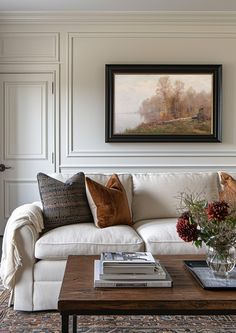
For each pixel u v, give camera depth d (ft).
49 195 9.98
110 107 16.26
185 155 16.55
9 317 8.44
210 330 7.79
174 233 9.30
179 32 16.34
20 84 16.34
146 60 16.35
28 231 8.74
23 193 16.49
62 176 11.30
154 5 15.30
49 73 16.33
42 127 16.46
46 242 8.79
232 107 16.51
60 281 8.73
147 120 16.37
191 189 11.05
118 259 6.27
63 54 16.30
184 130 16.44
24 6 15.25
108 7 15.48
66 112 16.43
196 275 6.48
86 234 9.09
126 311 5.43
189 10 15.83
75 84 16.38
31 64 16.29
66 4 15.10
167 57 16.37
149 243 9.07
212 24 16.33
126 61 16.35
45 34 16.24
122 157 16.51
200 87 16.34
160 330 7.80
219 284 6.03
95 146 16.49
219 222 6.18
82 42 16.29
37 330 7.77
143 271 6.03
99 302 5.41
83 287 5.93
